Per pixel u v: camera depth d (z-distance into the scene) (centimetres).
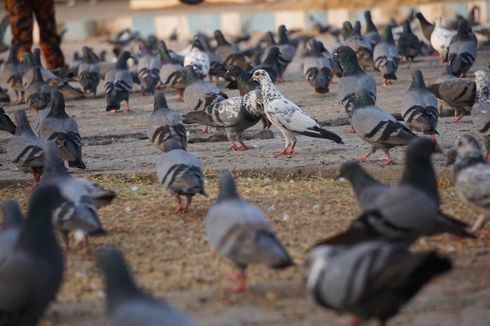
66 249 1205
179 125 1689
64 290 1075
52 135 1634
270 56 2983
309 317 953
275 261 930
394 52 2842
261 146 1930
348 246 920
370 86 2039
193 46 2988
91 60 3061
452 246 1172
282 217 1348
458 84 2008
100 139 2153
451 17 6019
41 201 898
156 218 1379
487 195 1141
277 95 1770
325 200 1444
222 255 1077
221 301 1010
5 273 864
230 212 977
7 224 1058
